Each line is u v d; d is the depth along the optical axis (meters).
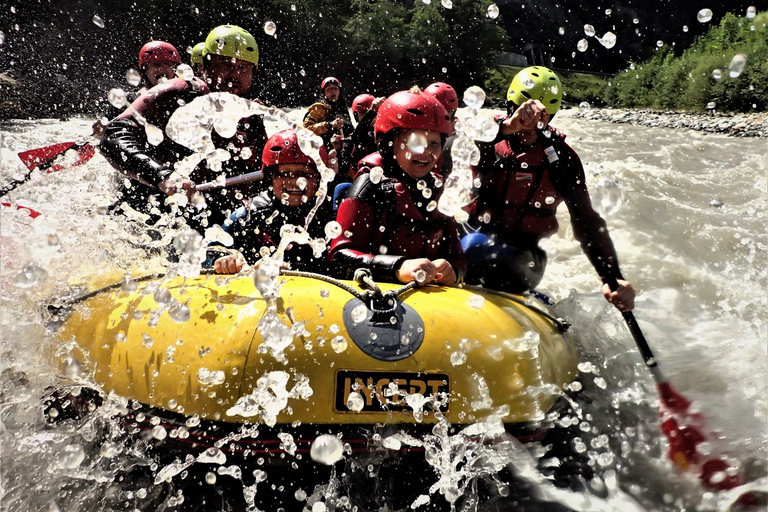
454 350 1.97
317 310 1.98
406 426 1.89
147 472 2.01
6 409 2.24
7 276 2.61
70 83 13.77
